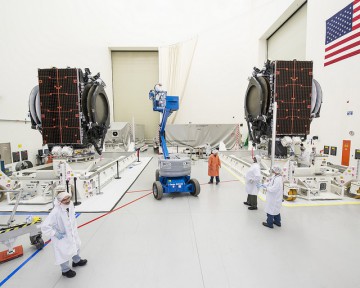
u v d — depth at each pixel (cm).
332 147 935
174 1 1958
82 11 1585
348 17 850
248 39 1964
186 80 1995
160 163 724
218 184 888
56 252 327
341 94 890
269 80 781
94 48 1747
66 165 666
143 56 2077
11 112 974
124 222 538
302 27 1310
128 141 1594
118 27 1952
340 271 355
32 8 1111
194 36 1972
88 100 728
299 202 665
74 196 663
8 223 427
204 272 354
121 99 2122
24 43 1054
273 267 366
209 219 554
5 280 340
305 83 759
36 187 688
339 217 564
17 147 1000
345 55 868
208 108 2036
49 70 705
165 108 752
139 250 416
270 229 500
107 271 358
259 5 1794
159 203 670
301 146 793
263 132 846
